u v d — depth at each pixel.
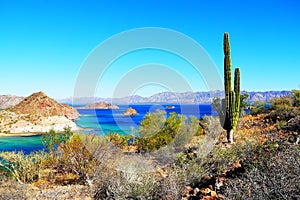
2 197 5.38
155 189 5.25
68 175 7.46
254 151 6.31
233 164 5.86
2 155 7.81
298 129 8.62
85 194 5.79
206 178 5.63
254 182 4.15
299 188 3.79
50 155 8.23
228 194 4.18
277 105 13.79
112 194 5.34
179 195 4.97
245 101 14.41
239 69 9.71
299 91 14.08
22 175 7.22
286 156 4.80
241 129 11.09
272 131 9.28
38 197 5.69
